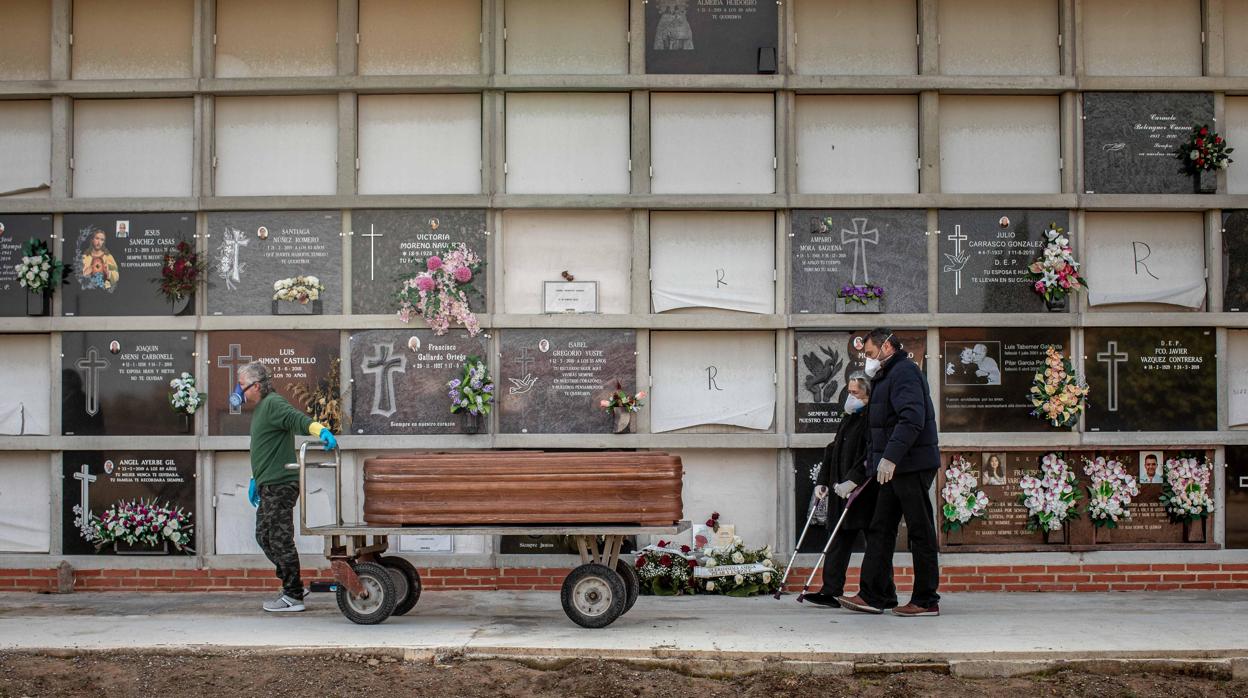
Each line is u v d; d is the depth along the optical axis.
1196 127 7.71
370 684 5.20
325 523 7.57
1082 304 7.65
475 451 7.00
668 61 7.70
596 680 5.24
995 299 7.66
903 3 7.75
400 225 7.65
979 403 7.59
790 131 7.68
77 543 7.57
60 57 7.70
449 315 7.53
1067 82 7.66
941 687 5.23
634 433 7.59
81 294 7.66
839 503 6.86
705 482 7.66
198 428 7.58
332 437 6.51
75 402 7.61
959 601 7.13
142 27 7.76
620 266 7.72
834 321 7.59
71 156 7.72
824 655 5.41
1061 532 7.61
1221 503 7.64
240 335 7.61
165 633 5.95
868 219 7.67
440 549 7.56
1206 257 7.73
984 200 7.64
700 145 7.73
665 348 7.70
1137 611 6.68
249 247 7.66
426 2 7.75
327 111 7.77
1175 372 7.64
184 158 7.76
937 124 7.70
